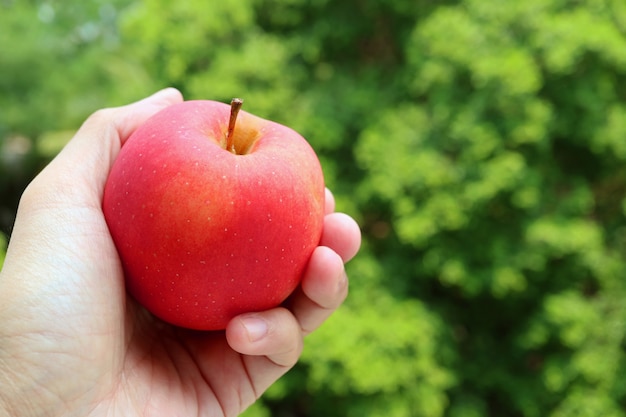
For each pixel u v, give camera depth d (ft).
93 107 6.32
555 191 2.62
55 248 0.97
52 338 0.94
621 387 2.36
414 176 2.37
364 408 2.24
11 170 6.15
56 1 7.27
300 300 1.12
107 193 0.97
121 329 1.01
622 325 2.41
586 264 2.47
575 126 2.52
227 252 0.91
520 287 2.41
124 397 1.02
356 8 3.01
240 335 0.97
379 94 2.85
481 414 2.56
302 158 0.97
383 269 2.59
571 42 2.30
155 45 2.71
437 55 2.51
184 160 0.91
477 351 2.74
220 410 1.12
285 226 0.93
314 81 3.01
